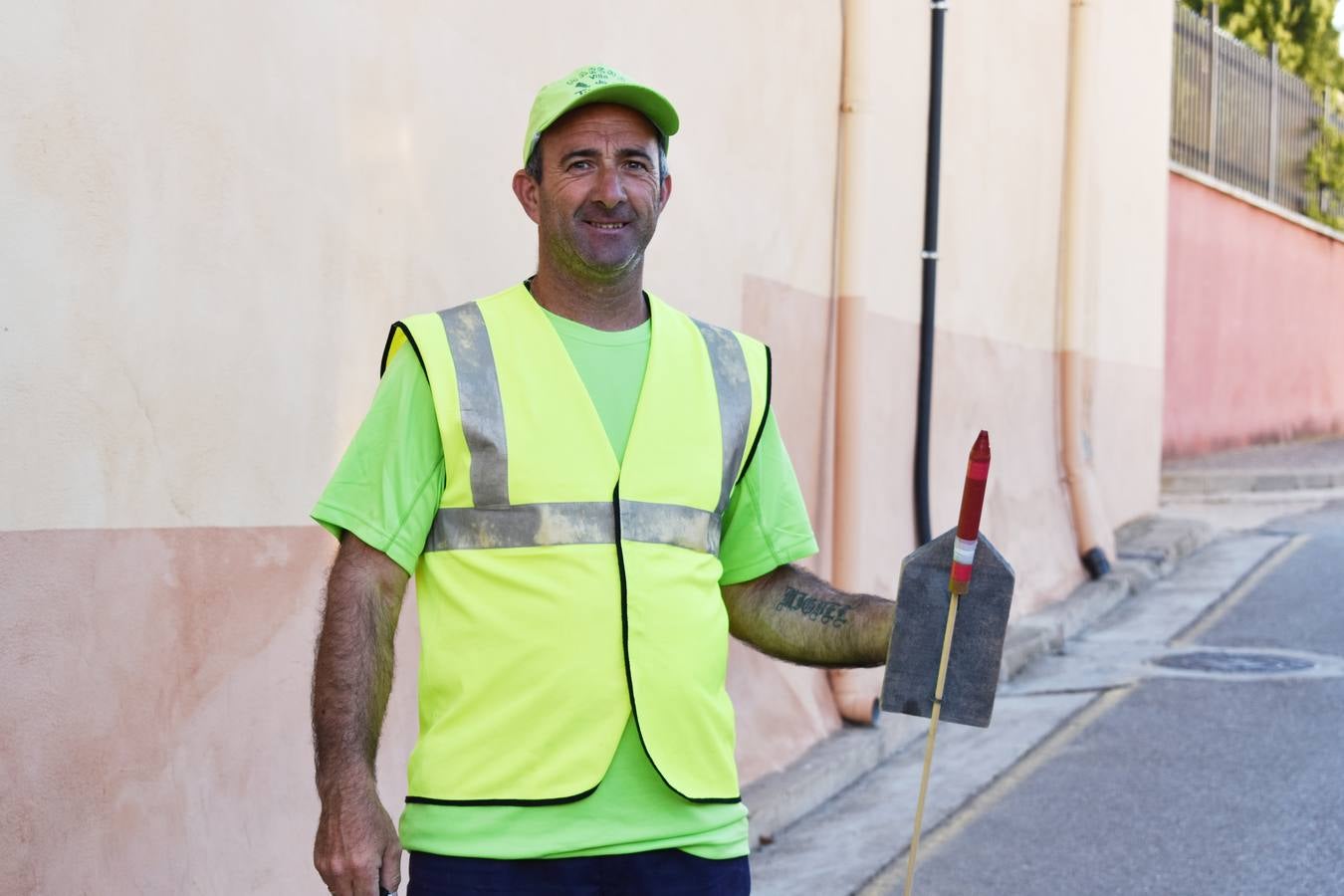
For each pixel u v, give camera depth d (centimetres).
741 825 253
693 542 250
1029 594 905
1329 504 1364
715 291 595
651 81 550
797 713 627
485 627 238
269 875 368
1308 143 1853
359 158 405
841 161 695
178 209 347
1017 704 742
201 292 354
